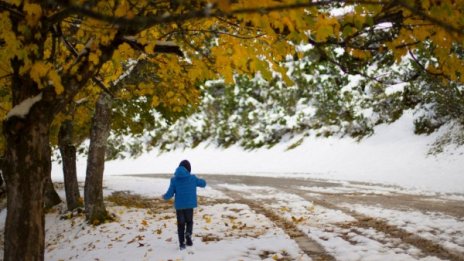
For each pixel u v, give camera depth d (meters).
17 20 3.82
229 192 16.33
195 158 35.84
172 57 5.03
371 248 7.10
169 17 2.07
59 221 12.48
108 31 3.57
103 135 11.30
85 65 4.08
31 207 4.23
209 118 38.78
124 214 11.83
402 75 24.17
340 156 25.23
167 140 40.78
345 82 29.86
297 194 14.79
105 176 27.11
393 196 13.43
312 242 7.74
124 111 14.28
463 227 8.27
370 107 27.00
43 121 4.16
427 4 3.07
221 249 7.38
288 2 2.85
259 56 3.90
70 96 4.17
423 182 16.80
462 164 17.52
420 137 22.42
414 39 3.55
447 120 21.70
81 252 8.62
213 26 4.59
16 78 4.30
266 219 10.17
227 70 3.96
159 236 8.73
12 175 4.20
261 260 6.73
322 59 4.17
